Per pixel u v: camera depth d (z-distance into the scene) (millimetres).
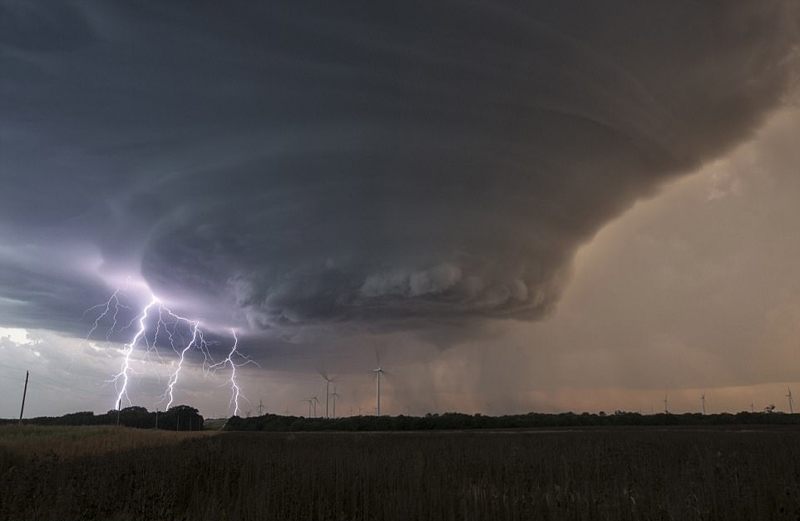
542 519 13891
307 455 27094
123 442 38781
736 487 15375
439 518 14211
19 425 61906
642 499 14867
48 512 15250
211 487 19703
